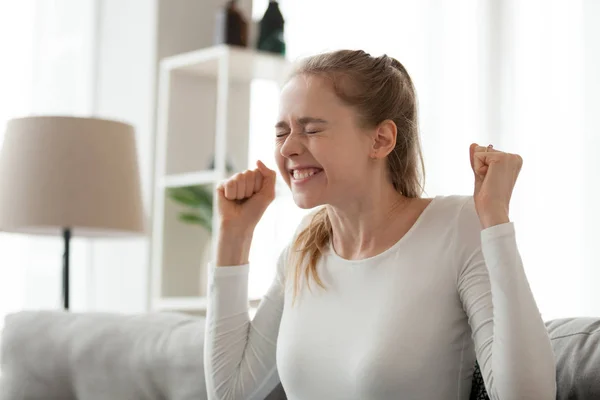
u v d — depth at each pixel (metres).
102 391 2.26
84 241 4.66
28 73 4.57
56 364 2.36
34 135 3.09
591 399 1.48
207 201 4.09
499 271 1.44
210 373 1.88
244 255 1.92
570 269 4.74
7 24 4.54
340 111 1.64
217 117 4.37
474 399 1.59
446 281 1.57
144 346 2.21
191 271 4.30
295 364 1.69
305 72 1.67
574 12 4.80
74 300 4.62
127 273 4.43
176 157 4.24
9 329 2.49
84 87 4.69
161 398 2.16
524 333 1.40
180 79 4.26
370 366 1.56
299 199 1.67
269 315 1.88
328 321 1.66
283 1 4.88
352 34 5.04
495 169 1.49
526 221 4.89
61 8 4.66
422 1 5.13
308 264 1.74
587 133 4.73
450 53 5.09
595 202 4.68
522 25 4.96
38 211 3.05
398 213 1.69
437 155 5.04
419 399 1.55
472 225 1.60
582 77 4.76
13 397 2.41
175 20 4.34
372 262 1.66
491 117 4.99
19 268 4.52
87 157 3.11
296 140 1.65
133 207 3.22
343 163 1.63
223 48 3.86
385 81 1.69
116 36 4.58
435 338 1.55
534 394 1.39
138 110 4.38
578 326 1.59
